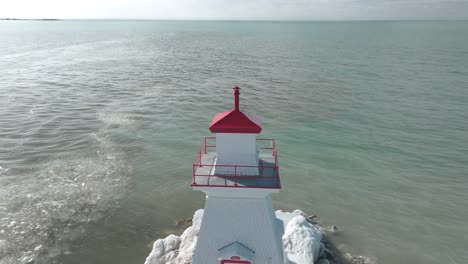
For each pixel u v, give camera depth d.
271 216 11.09
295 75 61.41
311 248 15.80
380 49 104.69
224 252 10.65
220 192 10.38
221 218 10.70
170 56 90.12
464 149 29.28
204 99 44.56
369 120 36.31
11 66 68.25
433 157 27.89
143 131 33.12
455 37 157.50
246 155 10.35
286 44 126.75
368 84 52.91
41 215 20.00
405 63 73.62
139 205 21.50
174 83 54.59
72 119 36.00
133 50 104.25
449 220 20.34
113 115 37.50
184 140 31.27
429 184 24.03
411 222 20.16
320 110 39.66
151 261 15.76
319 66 71.62
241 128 9.89
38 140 30.30
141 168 25.97
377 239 18.72
